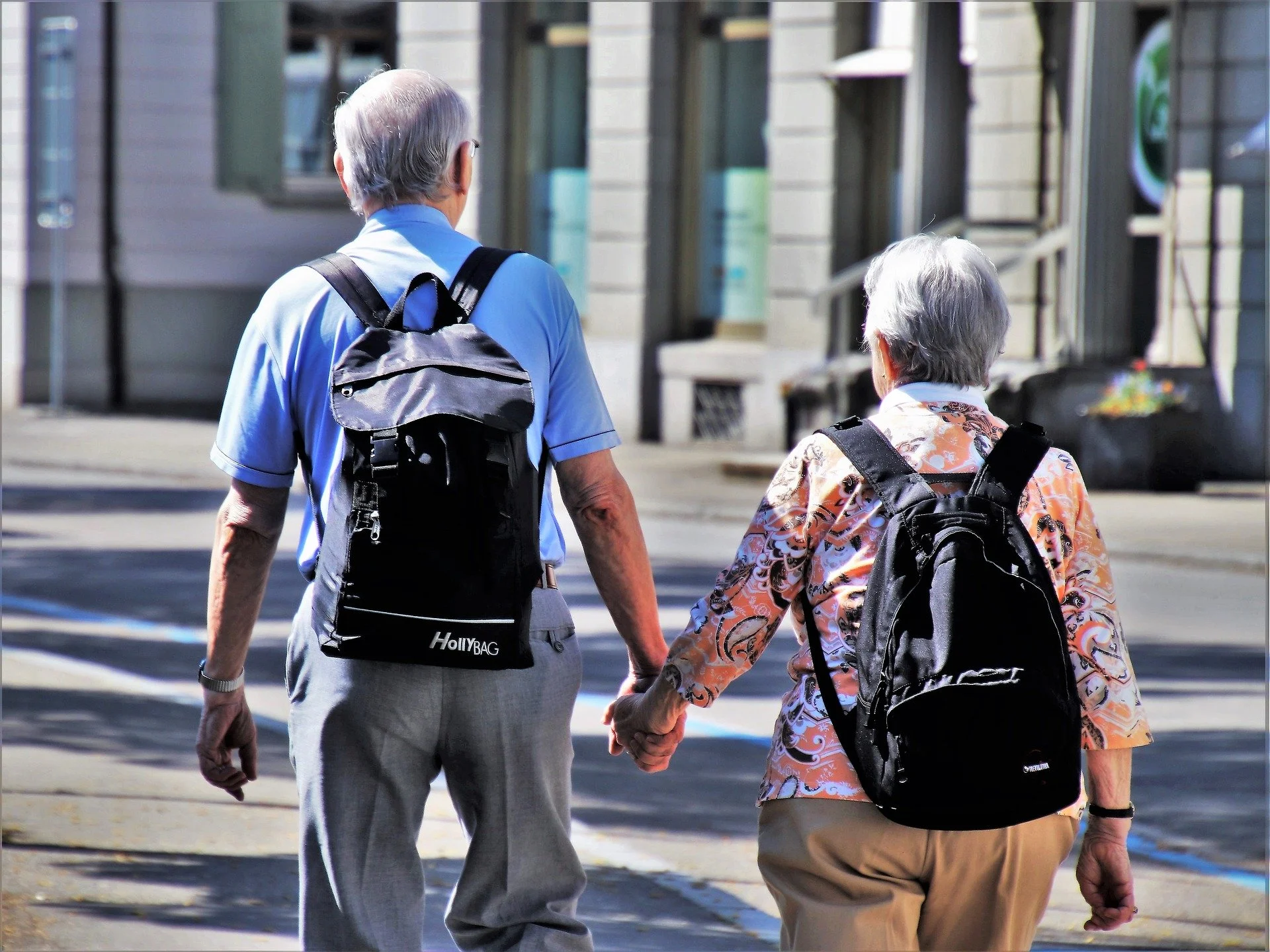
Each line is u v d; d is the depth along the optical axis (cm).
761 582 1043
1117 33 6062
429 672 1077
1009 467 1020
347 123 1152
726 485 6175
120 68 9500
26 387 9519
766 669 3228
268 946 1708
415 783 1115
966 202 6869
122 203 9581
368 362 1081
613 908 1853
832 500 1026
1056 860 1015
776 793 1012
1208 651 3394
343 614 1055
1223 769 2500
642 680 1192
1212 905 1889
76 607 3881
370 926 1109
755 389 7319
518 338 1127
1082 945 1752
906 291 1052
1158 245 6788
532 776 1116
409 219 1146
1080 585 1032
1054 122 6588
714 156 7675
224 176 9556
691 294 7744
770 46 7444
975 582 959
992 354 1057
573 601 3909
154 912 1808
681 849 2083
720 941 1747
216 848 2048
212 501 5975
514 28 8075
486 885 1137
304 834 1127
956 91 6819
